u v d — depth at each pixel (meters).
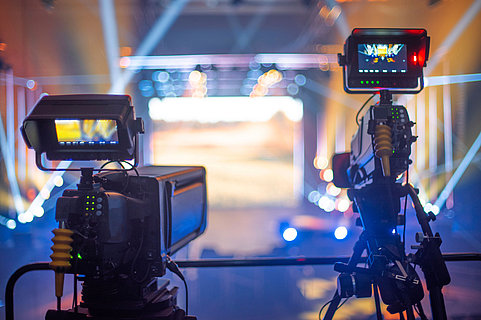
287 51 11.09
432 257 1.73
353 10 10.40
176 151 13.41
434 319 1.71
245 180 12.73
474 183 8.55
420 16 9.80
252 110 13.25
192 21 10.95
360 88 2.08
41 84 10.10
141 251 1.71
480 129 8.60
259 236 7.90
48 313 1.65
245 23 11.03
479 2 8.62
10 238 7.40
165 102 12.83
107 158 1.75
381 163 1.92
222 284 4.89
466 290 4.50
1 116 8.91
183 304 4.23
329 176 12.41
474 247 6.92
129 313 1.71
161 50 10.80
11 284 1.95
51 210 9.09
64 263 1.58
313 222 8.77
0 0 9.11
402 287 1.79
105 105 1.68
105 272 1.62
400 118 1.90
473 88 8.68
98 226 1.55
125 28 10.61
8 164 8.86
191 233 2.17
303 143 12.76
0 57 9.02
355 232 7.83
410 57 2.09
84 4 10.34
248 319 3.88
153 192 1.71
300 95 12.77
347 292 1.96
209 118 13.38
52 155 1.76
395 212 1.92
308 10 10.56
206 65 10.36
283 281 5.00
